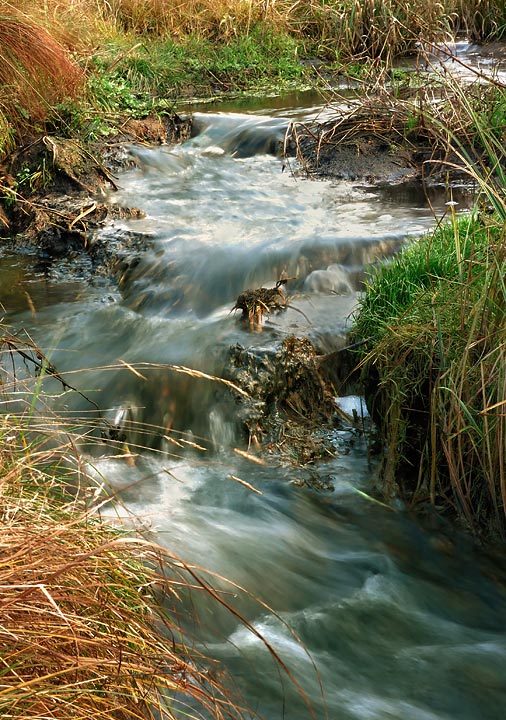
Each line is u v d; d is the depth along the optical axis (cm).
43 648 230
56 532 253
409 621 386
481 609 395
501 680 351
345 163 891
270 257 664
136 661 261
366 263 657
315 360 528
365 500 461
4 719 217
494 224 455
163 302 650
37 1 1030
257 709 323
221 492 467
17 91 877
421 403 462
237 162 937
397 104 977
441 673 354
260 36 1453
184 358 545
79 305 663
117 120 991
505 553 425
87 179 854
